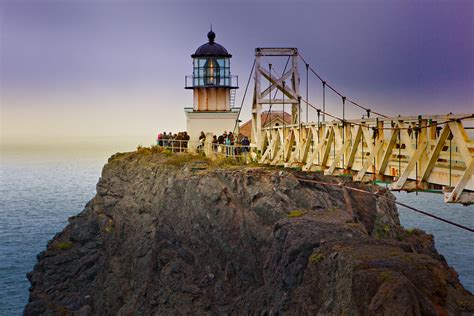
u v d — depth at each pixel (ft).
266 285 96.73
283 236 93.91
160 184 139.95
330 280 77.36
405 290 64.03
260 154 130.72
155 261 129.08
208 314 111.55
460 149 58.80
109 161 176.86
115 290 141.08
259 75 129.80
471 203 58.85
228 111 189.67
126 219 151.43
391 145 71.56
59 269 159.02
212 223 116.37
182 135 174.09
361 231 92.48
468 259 189.98
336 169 89.56
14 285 202.28
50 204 379.35
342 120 84.17
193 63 190.39
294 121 132.57
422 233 126.21
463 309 71.46
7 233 283.38
